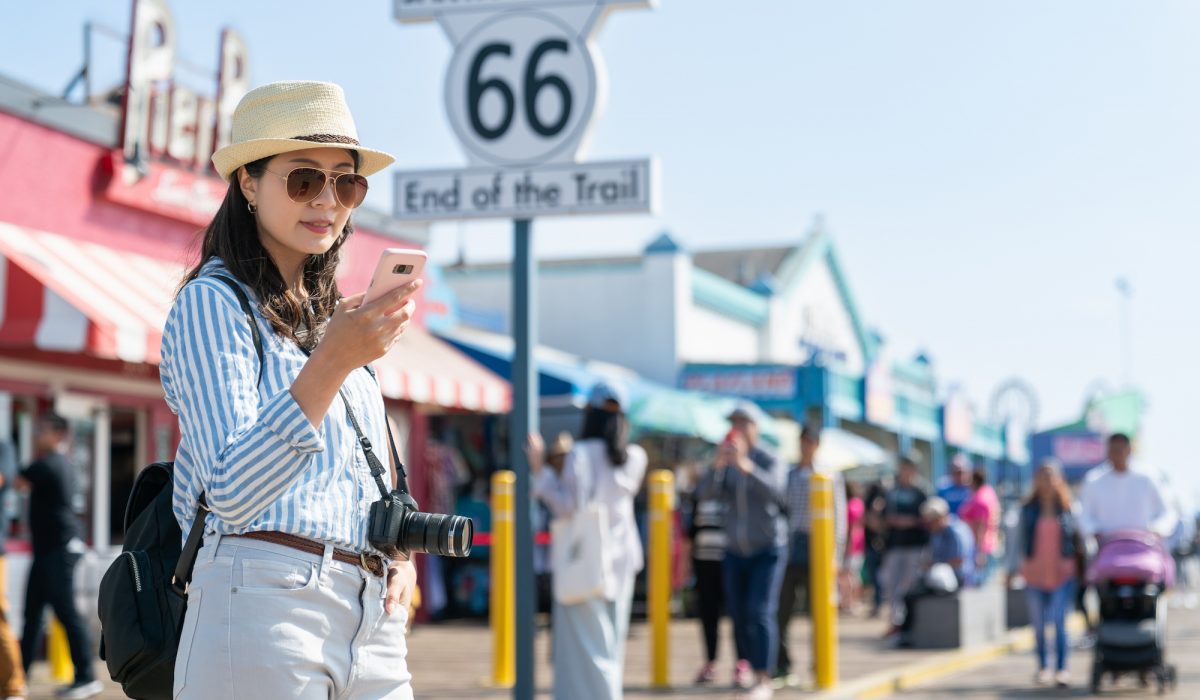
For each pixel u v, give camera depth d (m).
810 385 32.91
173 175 16.92
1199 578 42.97
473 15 9.67
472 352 22.88
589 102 9.50
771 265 45.31
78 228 15.62
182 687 3.36
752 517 12.29
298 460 3.19
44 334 13.38
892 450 43.31
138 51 16.22
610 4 9.46
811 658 16.53
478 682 13.70
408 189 9.72
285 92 3.63
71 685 11.98
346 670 3.48
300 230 3.60
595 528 10.07
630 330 34.19
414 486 21.62
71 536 12.07
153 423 17.02
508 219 9.62
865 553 26.95
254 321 3.47
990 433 51.78
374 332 3.18
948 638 17.81
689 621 22.84
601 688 10.09
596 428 10.36
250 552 3.37
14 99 14.73
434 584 21.86
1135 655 13.70
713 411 24.39
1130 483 13.86
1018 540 14.77
